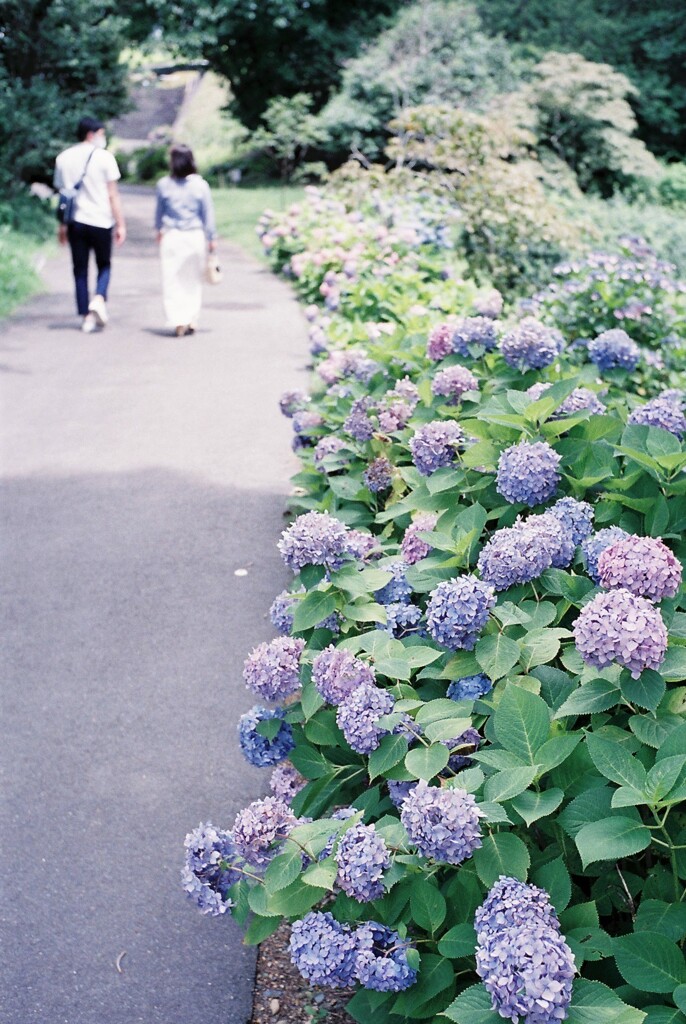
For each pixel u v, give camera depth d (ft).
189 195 37.29
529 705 7.63
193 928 10.38
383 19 106.93
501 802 7.54
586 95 76.54
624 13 97.40
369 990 7.65
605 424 11.54
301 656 9.42
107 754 13.26
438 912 7.41
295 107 98.84
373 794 8.81
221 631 16.44
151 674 15.21
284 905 7.95
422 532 9.93
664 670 7.51
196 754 13.23
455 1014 6.49
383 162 96.32
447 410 13.48
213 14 104.58
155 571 18.65
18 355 35.04
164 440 25.90
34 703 14.49
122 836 11.70
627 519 10.36
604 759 7.08
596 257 28.66
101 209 38.22
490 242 44.09
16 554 19.51
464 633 8.47
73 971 9.84
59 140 74.79
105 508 21.62
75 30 80.64
